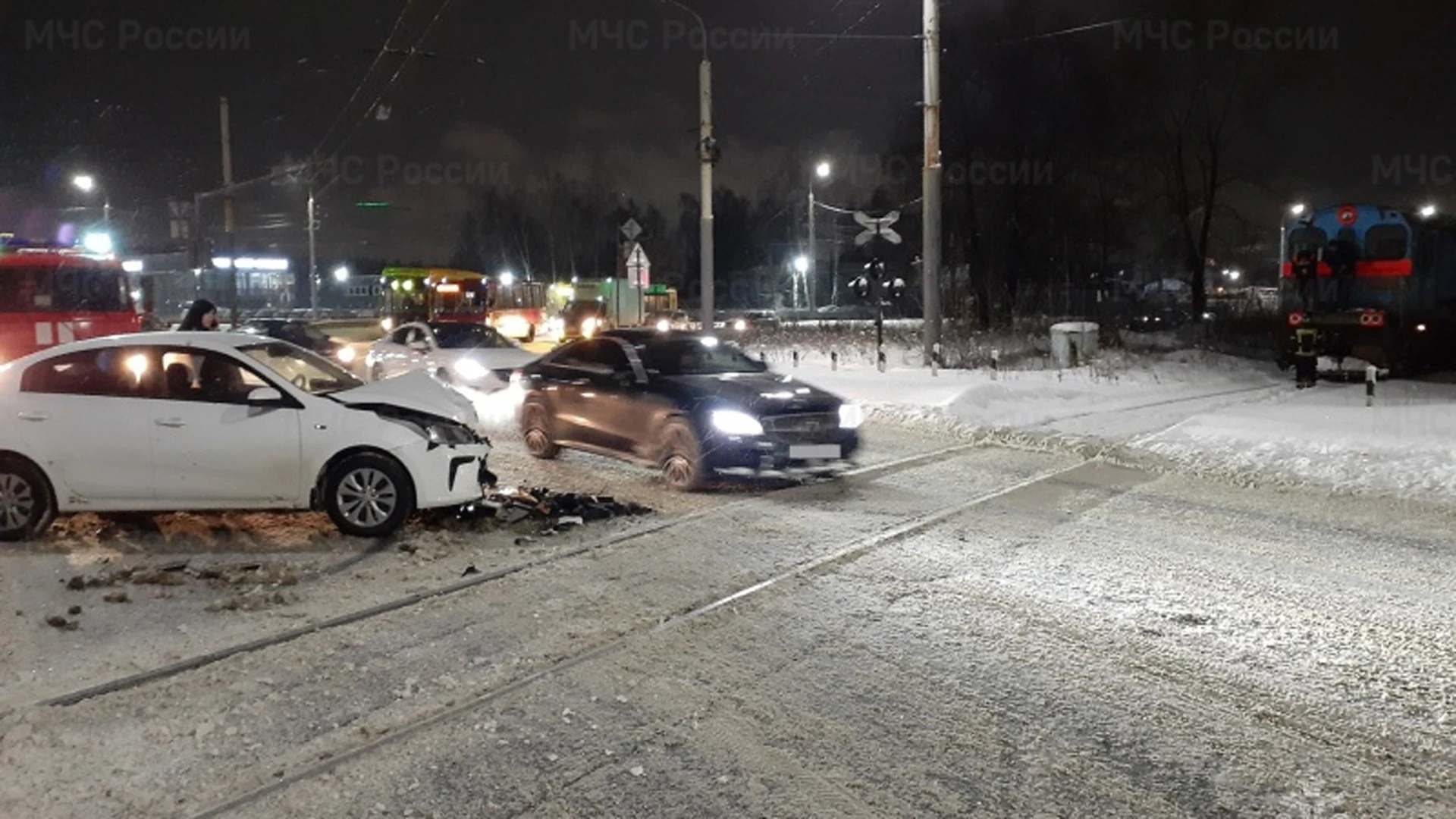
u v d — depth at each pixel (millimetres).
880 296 24547
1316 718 4945
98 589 6918
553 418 12414
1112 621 6402
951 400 17672
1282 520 9367
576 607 6625
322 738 4684
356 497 8336
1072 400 19500
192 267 27062
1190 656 5777
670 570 7543
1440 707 5078
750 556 7953
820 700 5160
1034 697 5203
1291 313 23703
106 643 5883
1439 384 22484
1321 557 8023
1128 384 22594
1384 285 22812
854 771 4410
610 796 4180
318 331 25594
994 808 4105
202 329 12109
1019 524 9156
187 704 5039
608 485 10969
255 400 8219
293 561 7664
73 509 8227
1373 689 5309
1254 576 7430
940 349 23672
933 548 8242
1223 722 4906
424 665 5598
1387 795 4199
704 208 24969
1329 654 5820
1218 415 16344
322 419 8297
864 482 11242
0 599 6680
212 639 5977
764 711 5020
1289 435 13797
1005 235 35094
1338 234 23281
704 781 4312
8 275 16781
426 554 7840
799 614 6516
